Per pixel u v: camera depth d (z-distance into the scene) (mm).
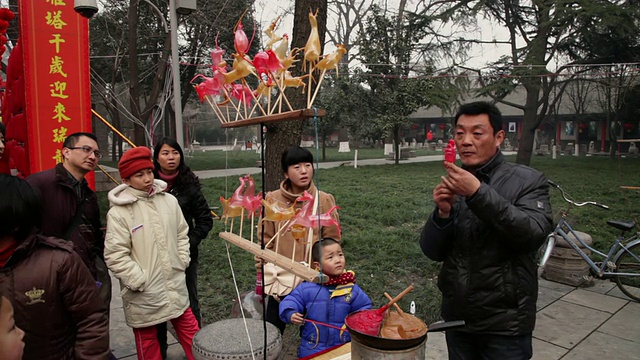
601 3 14211
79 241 2695
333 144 39375
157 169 3293
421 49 17625
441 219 1896
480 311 1861
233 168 18688
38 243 1674
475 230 1861
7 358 1120
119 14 13555
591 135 31984
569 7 14172
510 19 17500
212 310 4043
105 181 12070
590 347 3455
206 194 10828
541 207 1812
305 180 2652
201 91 1854
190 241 3277
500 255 1821
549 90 16859
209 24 12445
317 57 1587
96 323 1755
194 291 3395
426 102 16906
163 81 11516
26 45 4141
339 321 2277
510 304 1829
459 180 1645
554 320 3945
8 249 1585
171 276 2729
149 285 2598
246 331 2152
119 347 3420
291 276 2699
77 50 4344
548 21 14688
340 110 17641
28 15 4141
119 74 16250
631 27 13844
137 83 10797
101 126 26344
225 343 2049
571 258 4812
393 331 1461
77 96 4363
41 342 1627
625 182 12617
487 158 1945
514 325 1821
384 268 5145
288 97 4344
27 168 4344
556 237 4859
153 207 2738
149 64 15875
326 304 2283
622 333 3693
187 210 3322
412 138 39781
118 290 4688
